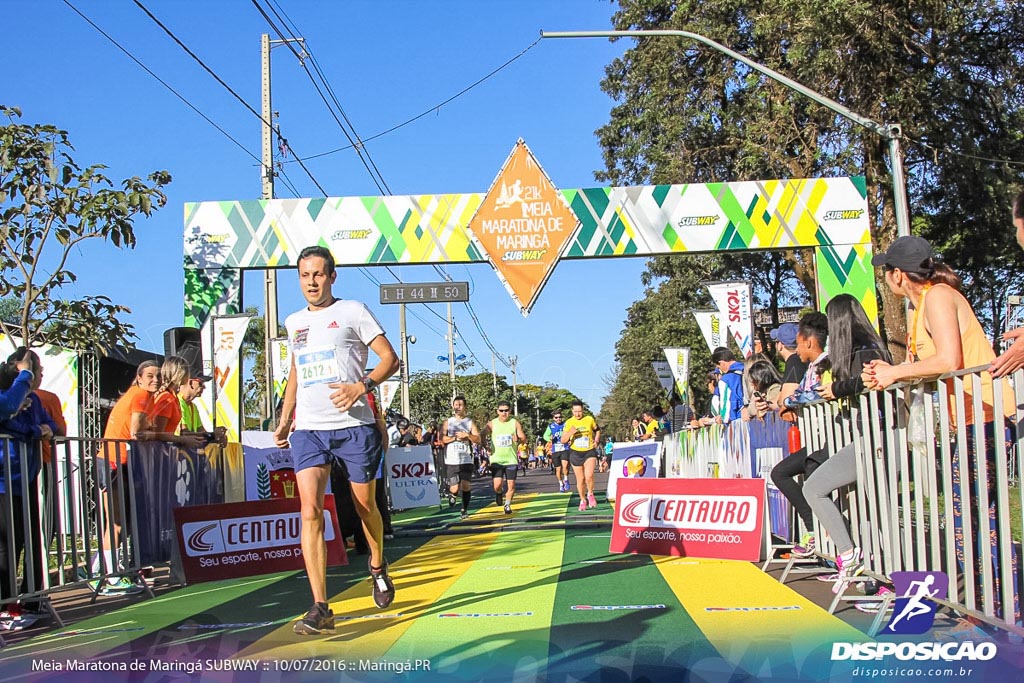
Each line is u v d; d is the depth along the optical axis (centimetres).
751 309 1714
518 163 1516
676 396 2220
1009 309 1588
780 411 720
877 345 579
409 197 1521
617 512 867
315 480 536
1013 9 1973
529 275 1506
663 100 2588
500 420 1703
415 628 533
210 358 1486
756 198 1520
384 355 552
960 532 487
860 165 2162
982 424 438
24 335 1192
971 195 2161
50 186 1175
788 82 1366
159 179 1181
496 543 1016
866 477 569
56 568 784
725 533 789
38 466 660
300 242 1516
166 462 835
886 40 1906
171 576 824
